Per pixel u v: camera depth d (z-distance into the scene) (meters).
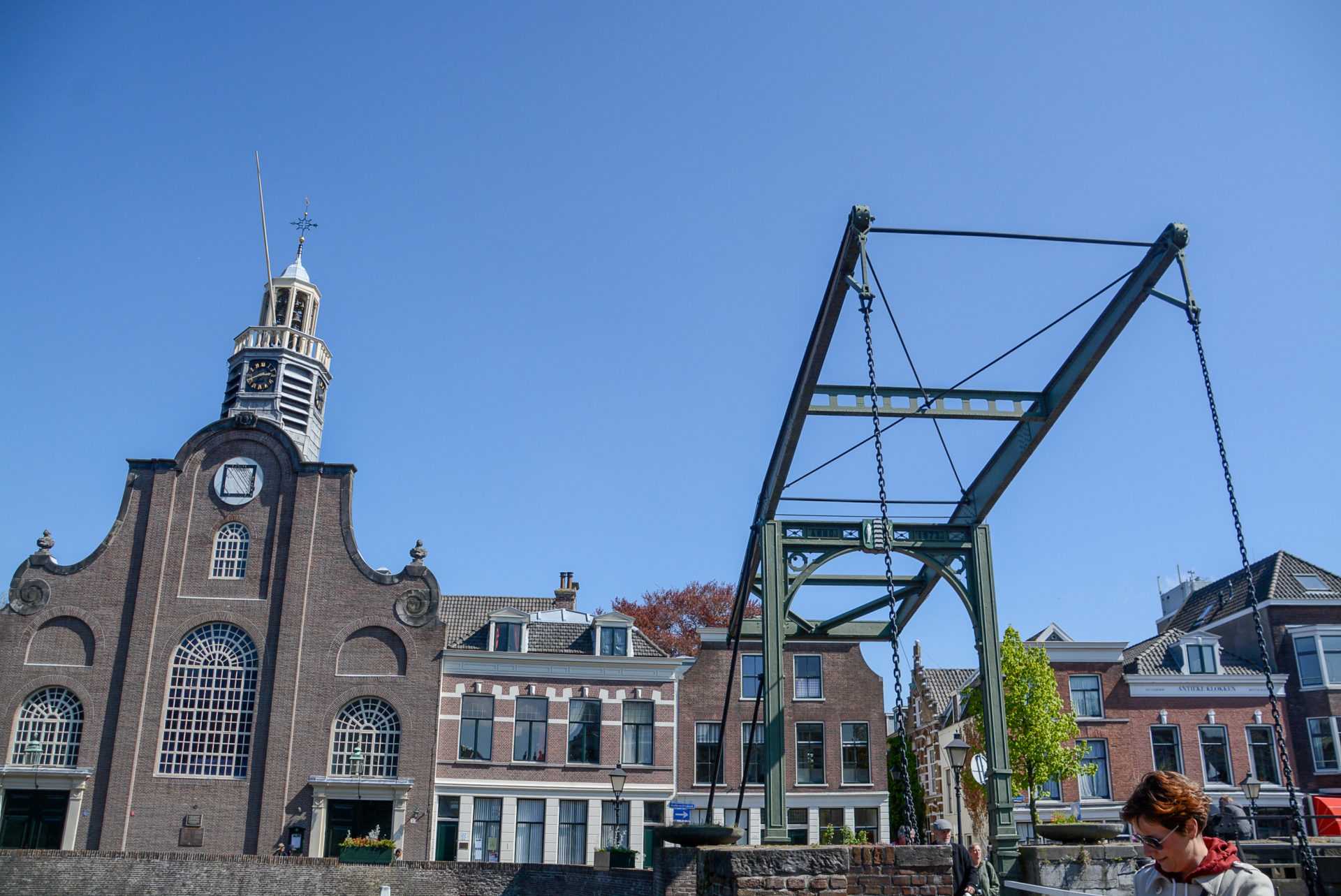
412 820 33.47
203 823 33.28
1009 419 15.94
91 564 35.91
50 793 33.53
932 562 16.64
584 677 36.25
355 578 36.22
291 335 42.12
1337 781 35.34
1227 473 10.68
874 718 36.88
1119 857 11.08
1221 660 37.94
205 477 37.28
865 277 12.74
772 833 14.77
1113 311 14.38
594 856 31.25
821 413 15.71
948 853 8.47
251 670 35.25
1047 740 30.23
